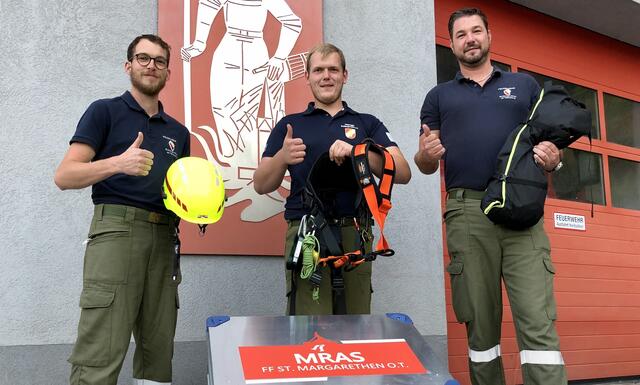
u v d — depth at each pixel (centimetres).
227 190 337
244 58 351
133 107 254
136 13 334
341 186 259
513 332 448
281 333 210
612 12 525
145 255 243
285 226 346
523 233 266
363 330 217
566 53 544
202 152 335
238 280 334
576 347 480
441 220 393
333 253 241
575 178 525
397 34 398
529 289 258
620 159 563
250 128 348
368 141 247
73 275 306
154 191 249
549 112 259
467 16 292
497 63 498
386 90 390
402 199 382
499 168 259
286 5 365
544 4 512
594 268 507
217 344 200
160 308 251
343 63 277
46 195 306
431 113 300
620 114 576
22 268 298
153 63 254
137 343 257
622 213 541
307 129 271
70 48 320
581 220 511
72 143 240
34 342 296
